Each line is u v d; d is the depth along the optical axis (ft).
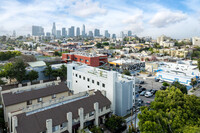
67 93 179.93
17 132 95.81
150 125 88.48
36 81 273.95
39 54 627.87
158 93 133.39
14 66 239.50
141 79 305.94
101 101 144.25
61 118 112.98
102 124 141.59
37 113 111.14
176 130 92.32
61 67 287.07
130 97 162.50
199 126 95.86
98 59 383.65
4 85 240.12
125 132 130.00
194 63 424.05
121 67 391.65
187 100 114.52
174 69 323.57
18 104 142.51
